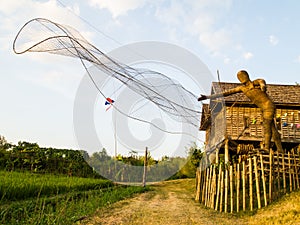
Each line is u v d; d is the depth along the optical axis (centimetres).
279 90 1738
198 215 808
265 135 945
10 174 1315
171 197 1195
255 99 941
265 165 1015
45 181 1178
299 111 1641
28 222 567
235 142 1581
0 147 1838
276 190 947
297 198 813
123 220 685
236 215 826
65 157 1764
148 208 880
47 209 678
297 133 1580
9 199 811
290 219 671
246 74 938
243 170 905
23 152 1788
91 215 713
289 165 988
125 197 1094
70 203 771
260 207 842
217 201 923
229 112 1603
